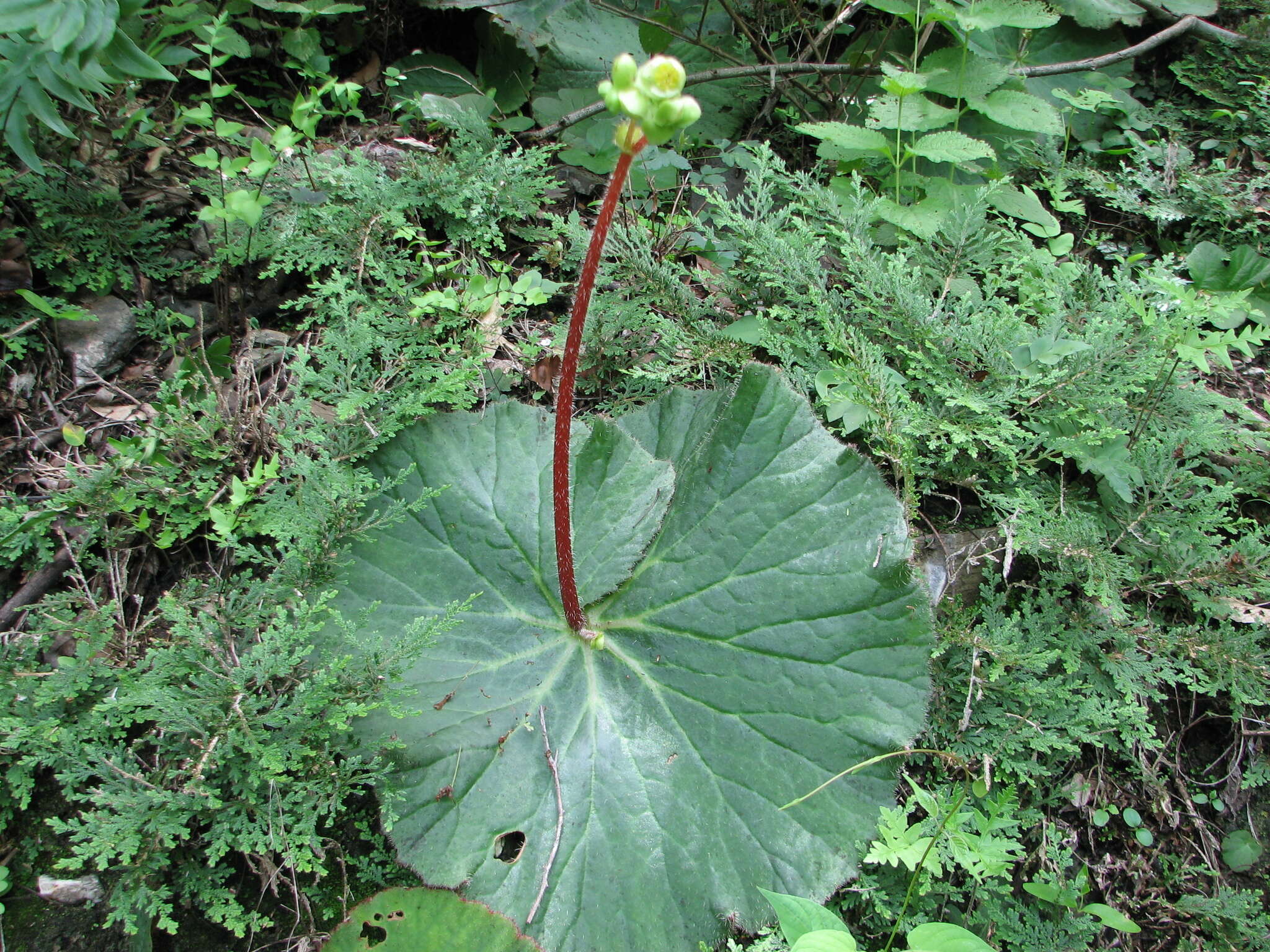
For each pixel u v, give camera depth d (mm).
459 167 711
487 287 632
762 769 516
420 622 506
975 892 525
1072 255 806
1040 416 625
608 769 520
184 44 725
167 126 715
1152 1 895
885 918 519
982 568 605
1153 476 614
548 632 551
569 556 511
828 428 623
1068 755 574
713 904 497
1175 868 579
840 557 536
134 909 489
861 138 708
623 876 501
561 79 848
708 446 565
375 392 587
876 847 479
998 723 557
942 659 577
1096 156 870
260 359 642
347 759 493
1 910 489
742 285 693
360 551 555
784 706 523
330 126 796
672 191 792
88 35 529
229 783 493
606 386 666
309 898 506
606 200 419
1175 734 611
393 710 488
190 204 692
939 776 550
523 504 569
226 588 554
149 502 560
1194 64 904
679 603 549
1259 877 583
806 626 531
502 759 517
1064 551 582
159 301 661
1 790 502
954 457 625
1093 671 584
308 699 483
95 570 564
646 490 567
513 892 494
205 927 500
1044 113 730
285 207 684
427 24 877
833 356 658
